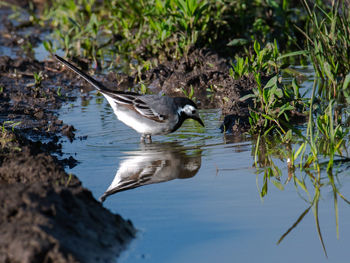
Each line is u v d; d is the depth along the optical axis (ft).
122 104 43.01
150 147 41.42
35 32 82.38
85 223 25.29
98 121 48.78
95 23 70.23
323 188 32.58
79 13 81.76
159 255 24.95
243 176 34.73
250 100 48.93
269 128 43.83
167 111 42.16
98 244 24.45
